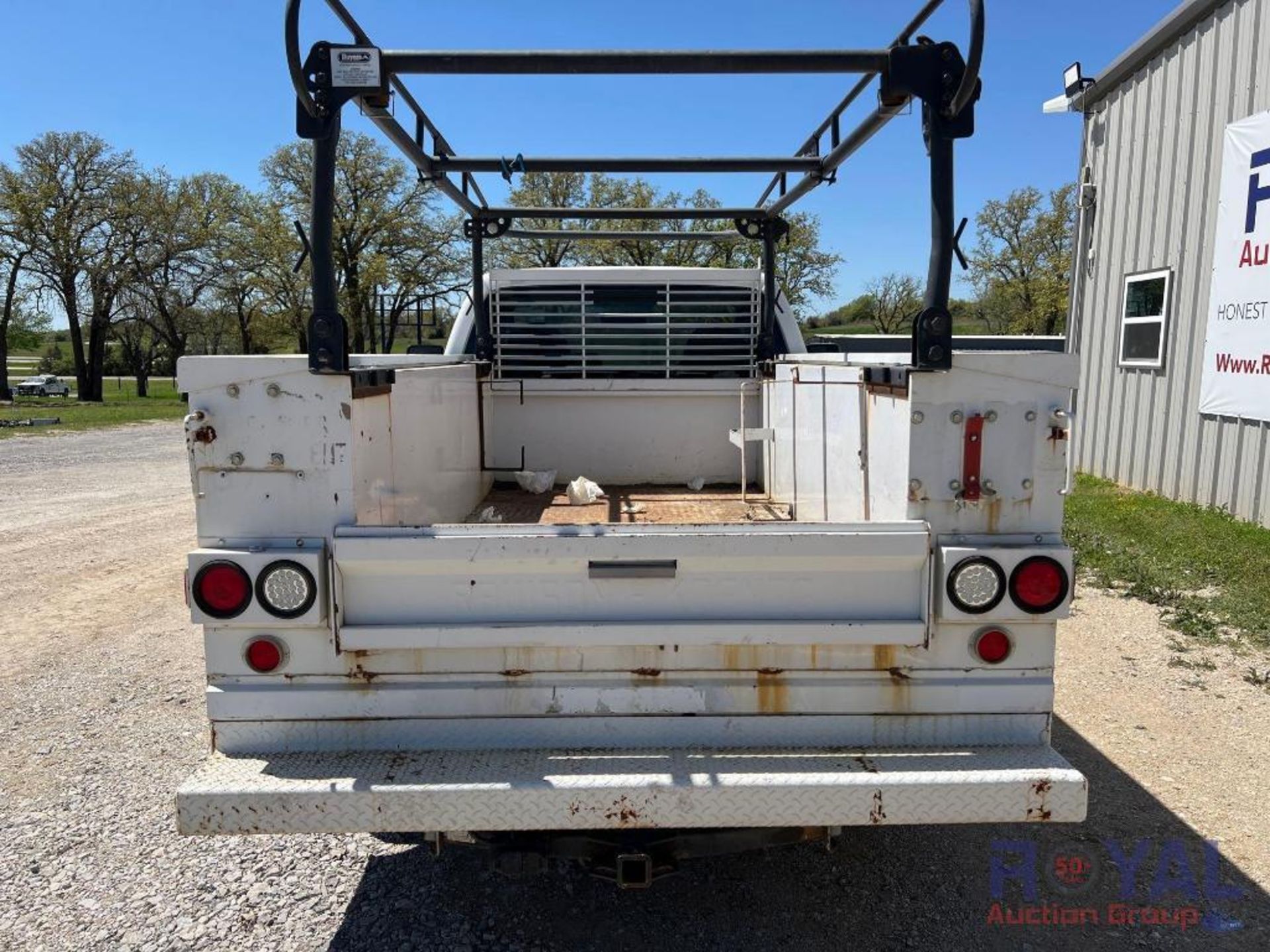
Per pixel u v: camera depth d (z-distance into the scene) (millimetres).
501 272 4781
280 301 34719
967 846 3180
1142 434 9930
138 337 48406
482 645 2227
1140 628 5457
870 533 2199
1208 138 8695
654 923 2736
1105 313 10766
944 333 2178
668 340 4824
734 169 4070
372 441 2383
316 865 3078
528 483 4621
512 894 2900
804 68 2369
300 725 2275
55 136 37750
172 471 14500
